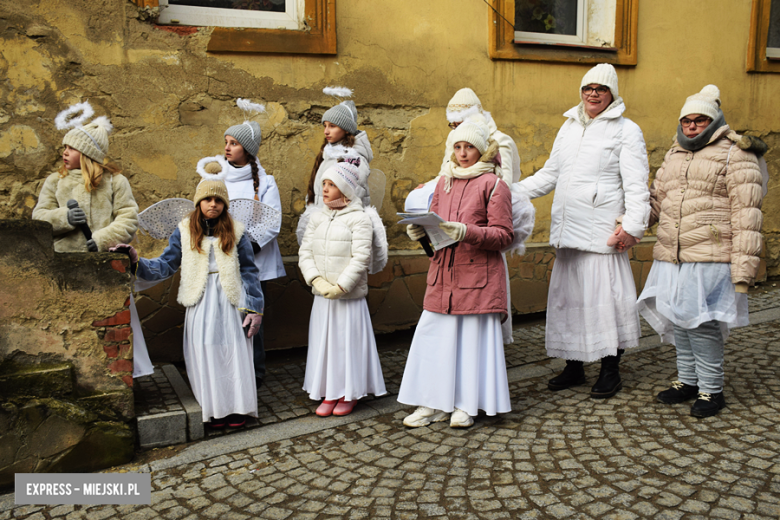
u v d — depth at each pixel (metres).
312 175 4.04
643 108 5.87
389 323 5.02
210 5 4.49
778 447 2.84
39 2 3.92
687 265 3.34
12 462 2.67
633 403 3.53
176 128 4.33
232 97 4.45
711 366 3.29
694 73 6.07
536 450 2.95
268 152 4.59
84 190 3.17
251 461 2.96
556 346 3.87
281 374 4.33
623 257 3.73
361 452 3.03
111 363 2.97
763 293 6.26
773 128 6.53
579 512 2.38
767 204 6.64
